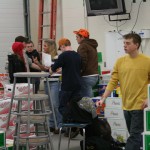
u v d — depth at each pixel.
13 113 4.63
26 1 8.59
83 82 6.53
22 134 4.90
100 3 7.59
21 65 6.27
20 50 6.29
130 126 4.70
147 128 3.94
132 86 4.59
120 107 6.02
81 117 5.46
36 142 4.52
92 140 5.38
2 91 6.67
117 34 7.63
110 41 7.71
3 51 8.56
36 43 8.63
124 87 4.67
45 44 6.98
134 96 4.59
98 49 8.08
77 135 6.78
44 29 8.59
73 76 6.27
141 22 7.49
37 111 4.82
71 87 6.26
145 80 4.59
